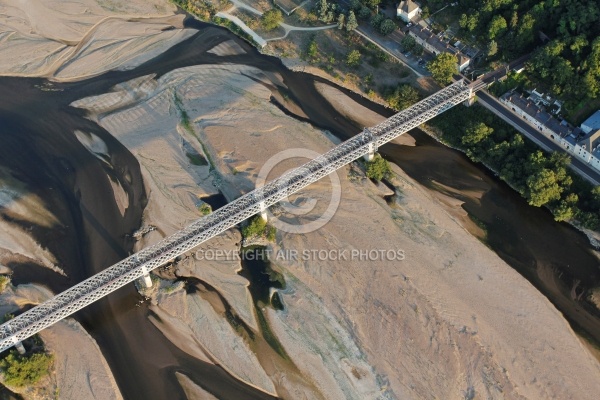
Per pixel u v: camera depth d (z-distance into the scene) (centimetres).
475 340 16325
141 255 17925
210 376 16762
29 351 17238
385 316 16962
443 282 17525
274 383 16500
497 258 18150
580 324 16762
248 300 17950
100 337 17575
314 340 16975
